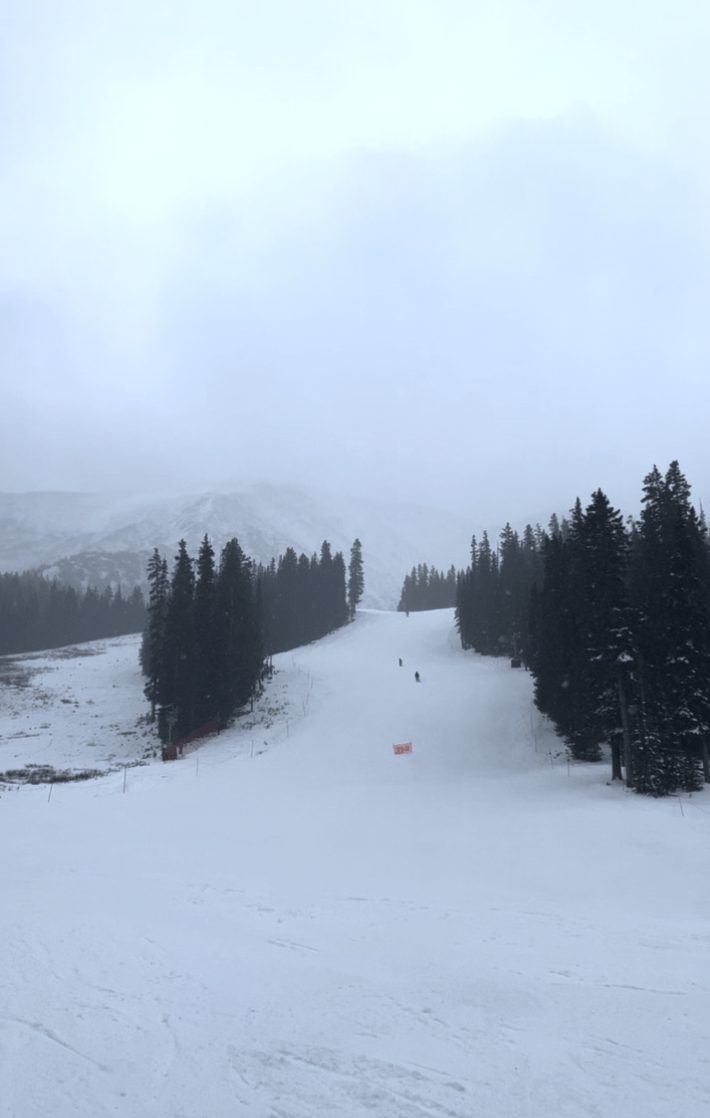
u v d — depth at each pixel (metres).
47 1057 6.37
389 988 8.10
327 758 41.06
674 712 32.09
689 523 41.16
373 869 17.33
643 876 16.84
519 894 14.73
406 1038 6.65
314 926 11.40
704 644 33.03
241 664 52.31
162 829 23.45
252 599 62.69
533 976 8.51
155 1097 5.66
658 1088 5.59
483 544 99.88
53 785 35.12
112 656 101.19
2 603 125.25
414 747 43.19
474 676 63.94
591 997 7.70
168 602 55.09
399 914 12.39
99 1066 6.19
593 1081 5.73
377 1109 5.37
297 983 8.34
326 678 63.72
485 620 79.12
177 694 51.09
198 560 56.47
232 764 40.06
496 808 27.44
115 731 56.69
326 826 24.06
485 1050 6.35
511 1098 5.48
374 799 30.25
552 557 45.56
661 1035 6.61
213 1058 6.30
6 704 66.50
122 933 10.59
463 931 11.11
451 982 8.29
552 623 43.91
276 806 28.55
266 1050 6.44
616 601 32.66
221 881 15.33
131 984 8.30
